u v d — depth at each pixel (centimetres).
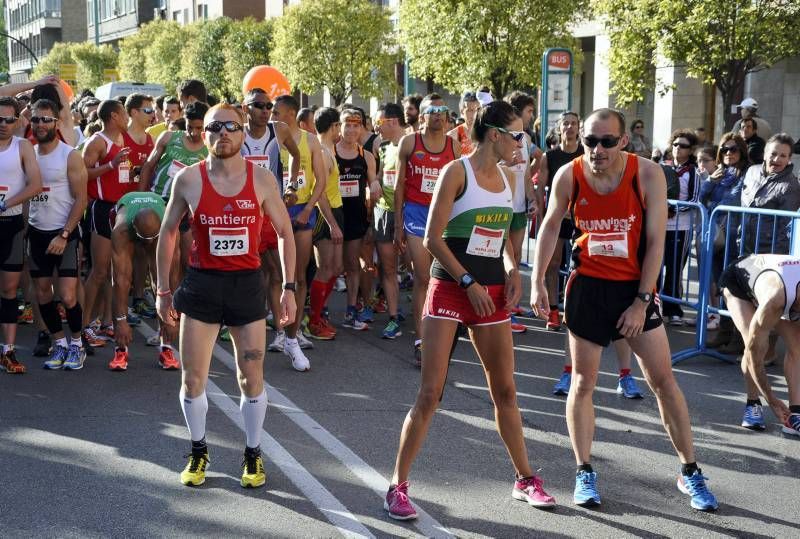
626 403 682
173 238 498
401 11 2330
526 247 1359
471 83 2228
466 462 551
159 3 7450
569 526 461
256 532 448
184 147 795
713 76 1777
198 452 508
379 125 909
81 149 914
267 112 778
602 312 480
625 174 466
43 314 752
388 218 885
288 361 795
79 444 571
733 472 542
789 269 573
